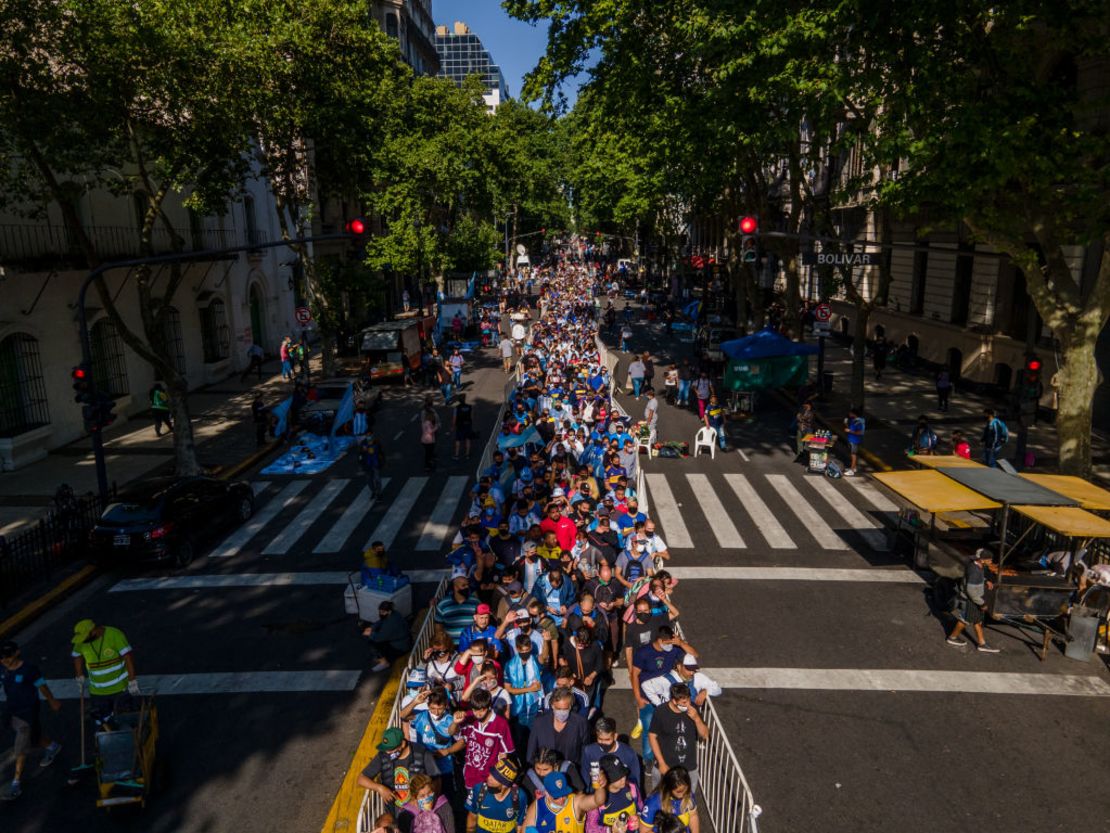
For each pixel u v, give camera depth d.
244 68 18.62
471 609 10.98
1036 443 22.47
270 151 25.97
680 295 65.38
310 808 8.41
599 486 17.64
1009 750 9.19
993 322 28.48
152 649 11.89
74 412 24.02
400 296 62.88
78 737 9.84
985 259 28.66
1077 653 11.16
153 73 16.81
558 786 6.88
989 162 13.45
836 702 10.15
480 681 8.29
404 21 71.94
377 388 29.34
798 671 10.87
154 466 21.36
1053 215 15.55
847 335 42.75
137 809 8.39
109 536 14.34
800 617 12.48
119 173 25.45
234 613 13.04
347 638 12.11
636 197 39.72
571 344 33.97
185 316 30.94
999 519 14.09
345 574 14.48
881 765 8.91
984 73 16.52
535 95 25.09
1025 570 12.66
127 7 16.36
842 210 41.09
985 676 10.78
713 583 13.75
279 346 40.97
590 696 9.27
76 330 24.12
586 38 23.94
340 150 28.64
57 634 12.55
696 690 8.61
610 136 37.78
